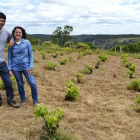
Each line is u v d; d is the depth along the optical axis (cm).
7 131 321
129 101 529
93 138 317
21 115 384
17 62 424
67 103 479
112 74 942
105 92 614
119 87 675
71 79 759
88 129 344
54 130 300
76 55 1784
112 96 571
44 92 562
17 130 327
